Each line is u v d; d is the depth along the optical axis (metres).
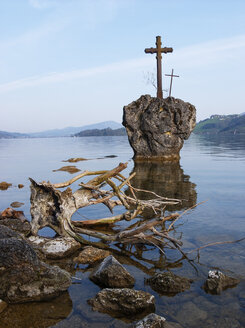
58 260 6.86
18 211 9.97
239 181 16.38
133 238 7.72
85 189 9.32
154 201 10.48
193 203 11.73
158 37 31.34
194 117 29.30
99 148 58.97
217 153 36.84
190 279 5.76
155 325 4.23
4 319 4.60
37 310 4.87
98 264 6.52
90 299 5.09
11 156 40.69
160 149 28.38
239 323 4.41
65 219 8.49
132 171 21.17
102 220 9.34
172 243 7.76
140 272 6.12
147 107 29.02
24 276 5.30
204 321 4.48
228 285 5.46
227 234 8.17
